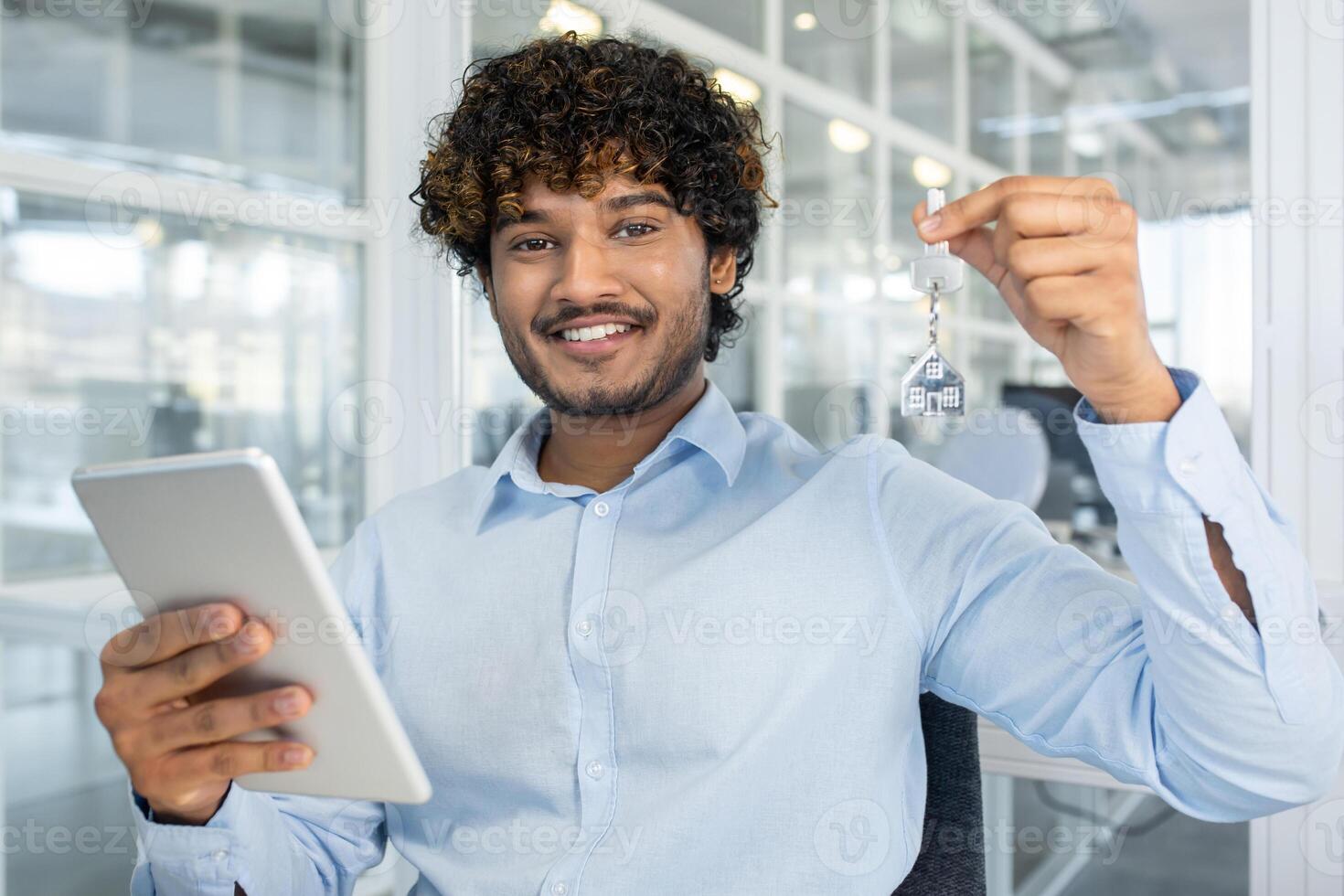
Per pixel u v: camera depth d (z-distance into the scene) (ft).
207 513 1.82
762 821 2.55
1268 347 3.79
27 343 4.58
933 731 2.92
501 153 2.75
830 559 2.70
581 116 2.70
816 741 2.59
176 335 5.00
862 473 2.83
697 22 6.09
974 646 2.60
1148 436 1.91
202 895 2.32
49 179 4.55
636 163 2.69
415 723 2.83
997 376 6.80
